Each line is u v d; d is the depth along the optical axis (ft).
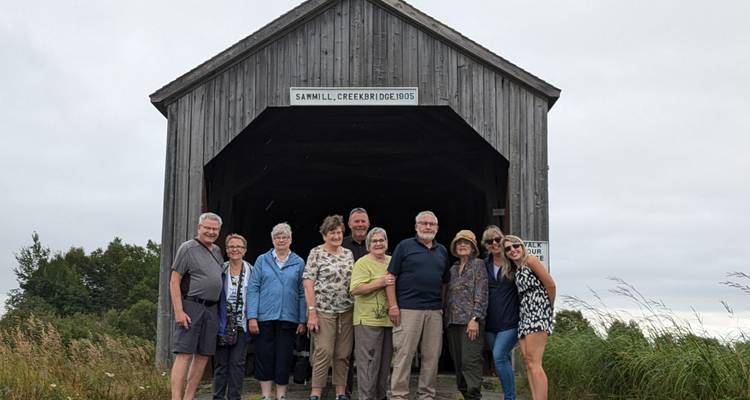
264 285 22.33
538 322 20.11
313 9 32.37
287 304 22.27
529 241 32.07
